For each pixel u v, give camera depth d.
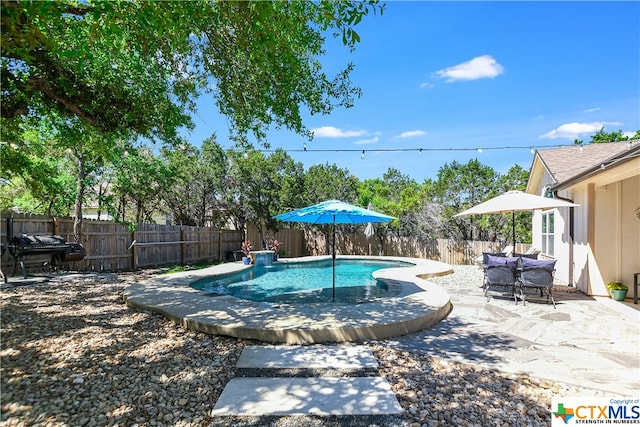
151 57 5.63
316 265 14.73
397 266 14.35
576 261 8.80
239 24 3.84
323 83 6.37
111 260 11.28
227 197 17.19
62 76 5.05
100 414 2.75
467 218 19.09
